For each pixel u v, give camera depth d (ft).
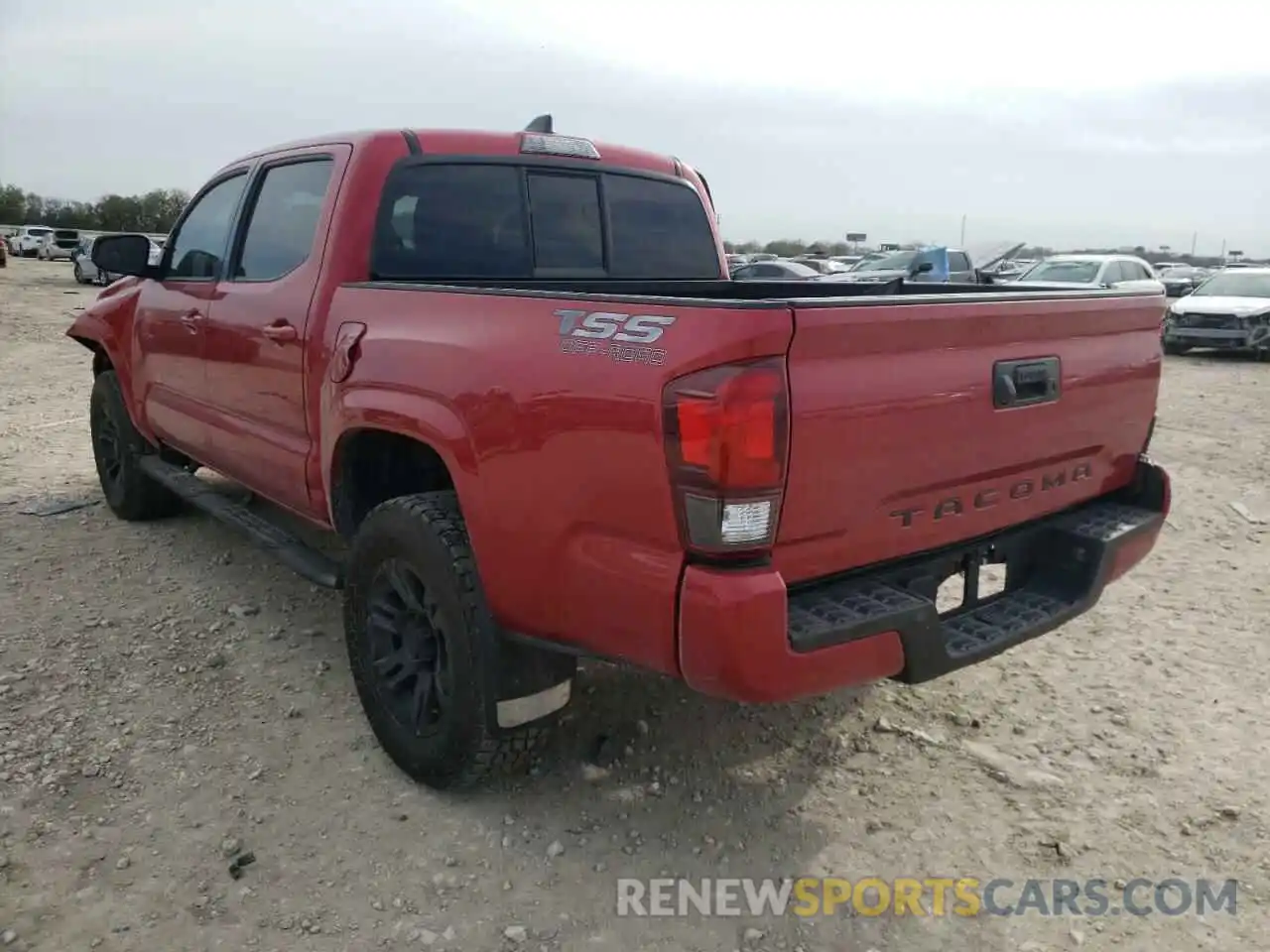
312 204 12.76
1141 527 10.81
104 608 14.83
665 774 10.87
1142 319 11.07
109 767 10.71
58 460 24.21
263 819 9.92
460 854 9.48
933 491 8.90
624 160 14.70
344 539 12.02
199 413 15.24
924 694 12.89
